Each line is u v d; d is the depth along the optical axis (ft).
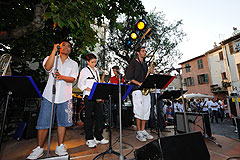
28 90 5.25
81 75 8.51
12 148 8.28
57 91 6.66
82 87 8.23
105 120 14.92
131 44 13.48
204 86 61.52
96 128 8.67
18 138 10.28
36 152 6.02
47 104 6.57
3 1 9.64
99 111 8.66
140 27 12.42
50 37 13.57
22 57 12.75
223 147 7.71
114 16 12.24
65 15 7.24
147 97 9.72
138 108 9.37
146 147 4.81
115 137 10.50
